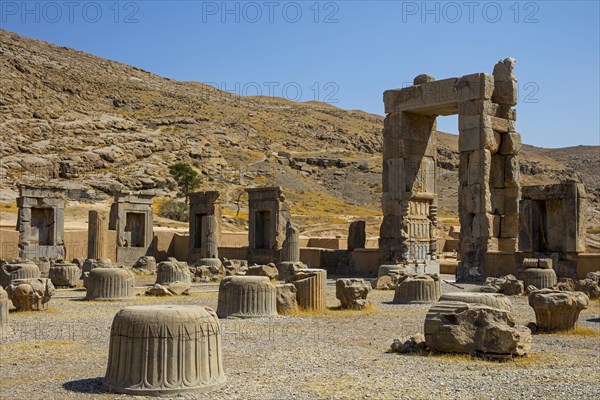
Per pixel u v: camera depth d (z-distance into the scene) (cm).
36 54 17012
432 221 4131
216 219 4859
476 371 1221
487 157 3609
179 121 15375
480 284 3309
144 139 12231
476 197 3616
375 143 18850
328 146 17338
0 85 12888
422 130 4103
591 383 1131
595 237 5506
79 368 1229
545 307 1741
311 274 2183
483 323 1374
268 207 4647
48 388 1071
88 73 17488
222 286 2003
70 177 10331
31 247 4184
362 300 2253
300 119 19188
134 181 10181
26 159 10181
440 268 4241
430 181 4131
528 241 3300
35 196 4216
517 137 3750
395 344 1426
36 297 2078
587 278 2825
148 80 19738
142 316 1055
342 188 13562
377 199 13125
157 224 7412
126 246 4831
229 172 12519
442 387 1094
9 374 1178
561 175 16538
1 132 10950
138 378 1039
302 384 1108
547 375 1190
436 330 1397
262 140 16162
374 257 4106
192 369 1052
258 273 3591
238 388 1077
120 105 15950
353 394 1043
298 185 12812
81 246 4781
